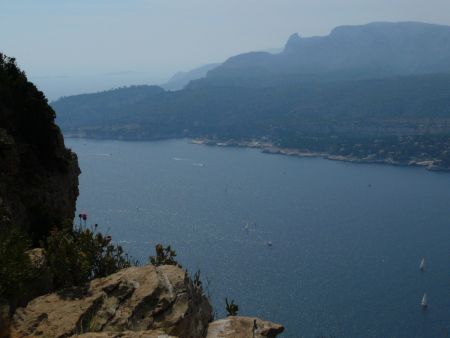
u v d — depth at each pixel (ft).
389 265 517.55
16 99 87.40
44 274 45.93
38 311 40.42
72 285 46.65
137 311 42.01
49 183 84.53
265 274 487.61
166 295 43.91
